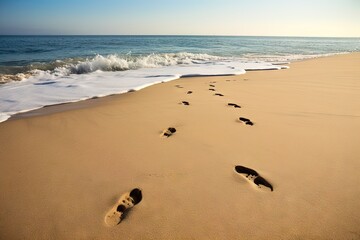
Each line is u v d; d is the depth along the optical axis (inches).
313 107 163.5
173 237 59.3
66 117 140.1
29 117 139.9
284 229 61.2
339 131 122.6
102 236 59.7
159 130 123.5
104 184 79.5
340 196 73.4
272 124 132.0
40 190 76.4
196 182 80.6
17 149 102.0
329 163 91.8
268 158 95.7
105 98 186.4
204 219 64.6
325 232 60.5
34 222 64.0
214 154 99.0
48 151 100.7
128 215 66.2
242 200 71.9
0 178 82.4
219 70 339.0
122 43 1266.0
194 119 139.3
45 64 363.6
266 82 255.3
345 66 398.3
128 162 92.7
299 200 71.7
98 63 341.1
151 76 284.0
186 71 328.2
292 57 588.7
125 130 122.9
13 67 329.7
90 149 102.7
